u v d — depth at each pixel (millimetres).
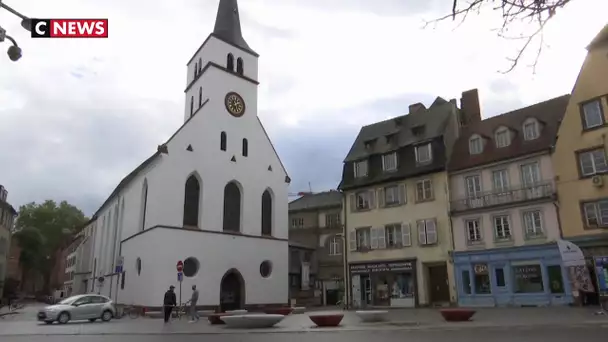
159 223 31750
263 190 39156
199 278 32719
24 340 14852
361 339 13227
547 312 22812
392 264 35781
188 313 30375
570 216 27969
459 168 33844
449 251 32875
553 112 32094
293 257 48656
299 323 21172
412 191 35938
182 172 33781
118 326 21406
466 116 38781
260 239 37500
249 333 16484
